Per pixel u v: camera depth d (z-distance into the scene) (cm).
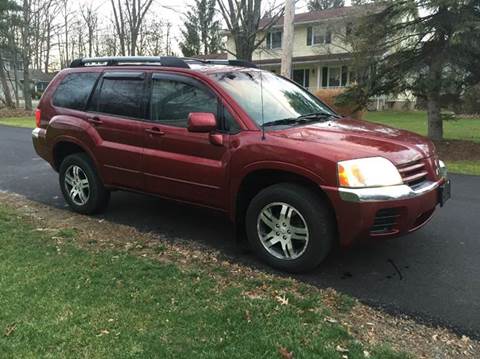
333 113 552
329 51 3123
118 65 578
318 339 325
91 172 596
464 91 1311
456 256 487
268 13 1528
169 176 508
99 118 573
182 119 500
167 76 518
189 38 3472
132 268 437
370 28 1392
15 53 3284
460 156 1249
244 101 477
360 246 510
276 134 442
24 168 965
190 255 483
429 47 1338
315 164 408
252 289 405
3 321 339
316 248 421
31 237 521
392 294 404
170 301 374
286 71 1135
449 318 366
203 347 310
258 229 455
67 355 301
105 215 618
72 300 371
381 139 440
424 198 418
